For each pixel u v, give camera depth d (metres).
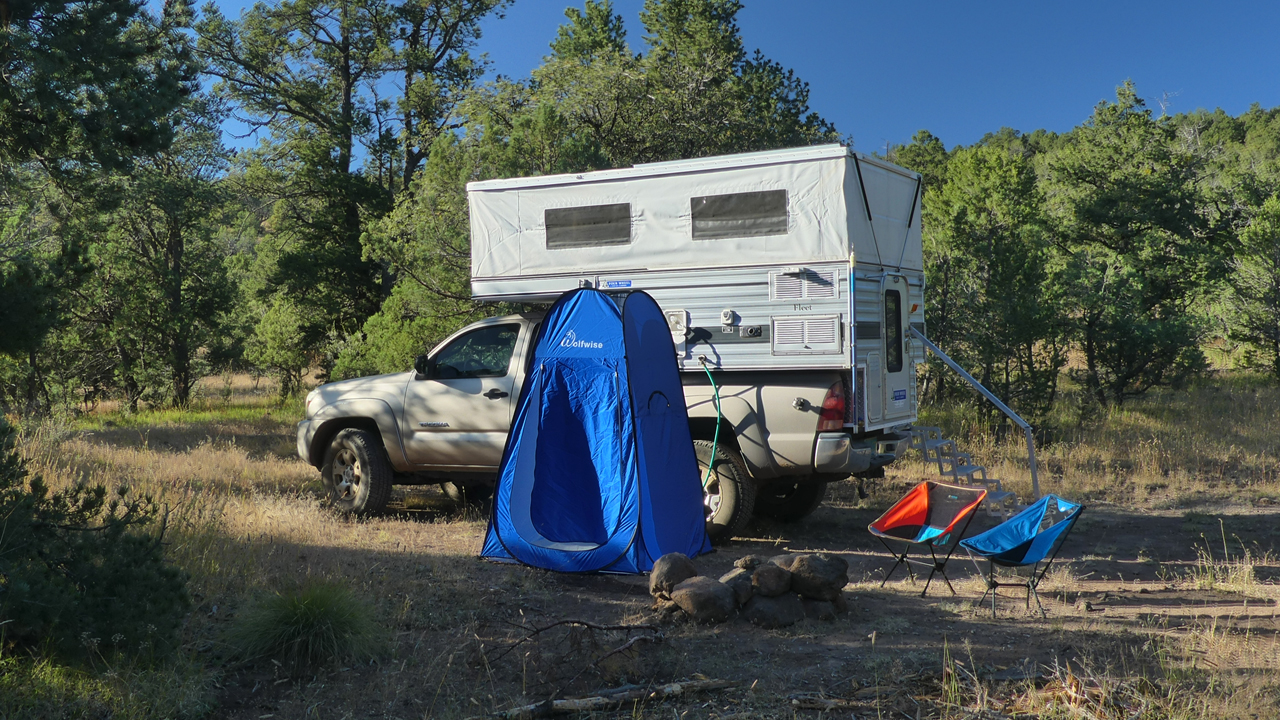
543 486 6.73
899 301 8.14
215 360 22.94
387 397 8.44
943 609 5.41
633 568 6.20
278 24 26.02
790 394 7.29
